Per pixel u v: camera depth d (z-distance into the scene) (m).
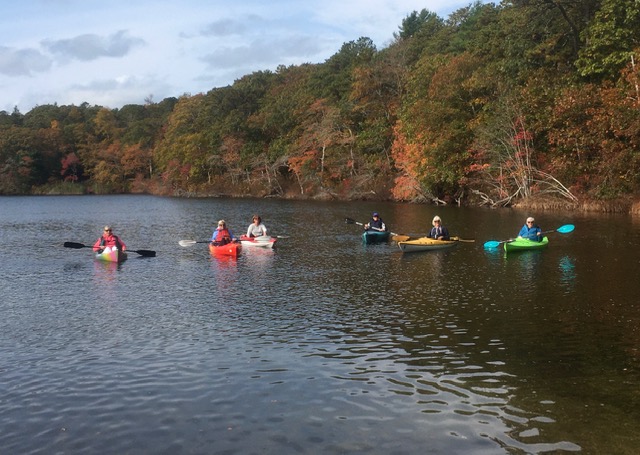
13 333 9.65
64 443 5.82
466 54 43.09
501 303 11.27
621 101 29.62
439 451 5.55
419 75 47.59
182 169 84.12
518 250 18.12
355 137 60.12
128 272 15.57
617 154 30.50
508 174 39.75
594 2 36.34
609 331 9.28
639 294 11.81
